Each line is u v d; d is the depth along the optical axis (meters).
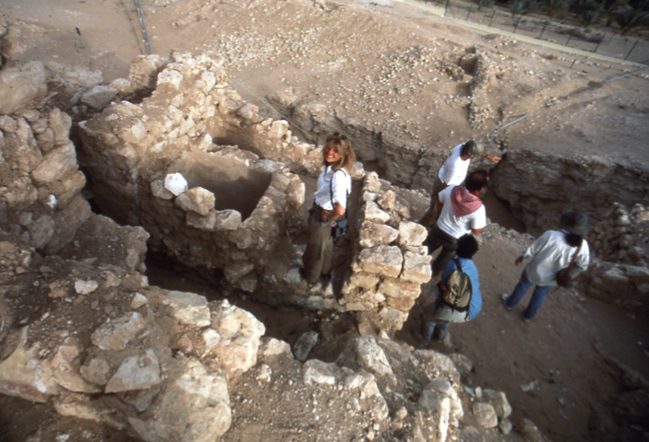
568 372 4.08
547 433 3.53
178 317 2.42
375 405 2.45
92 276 2.39
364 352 2.91
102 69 12.34
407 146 10.05
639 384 3.90
